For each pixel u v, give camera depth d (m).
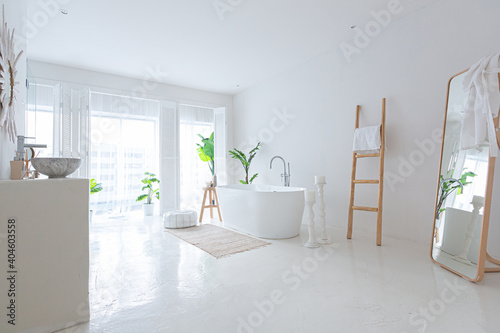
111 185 5.44
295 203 3.27
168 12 2.81
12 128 1.82
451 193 2.37
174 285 1.98
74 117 4.20
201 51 3.78
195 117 6.29
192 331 1.42
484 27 2.42
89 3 2.62
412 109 2.95
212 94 5.74
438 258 2.37
